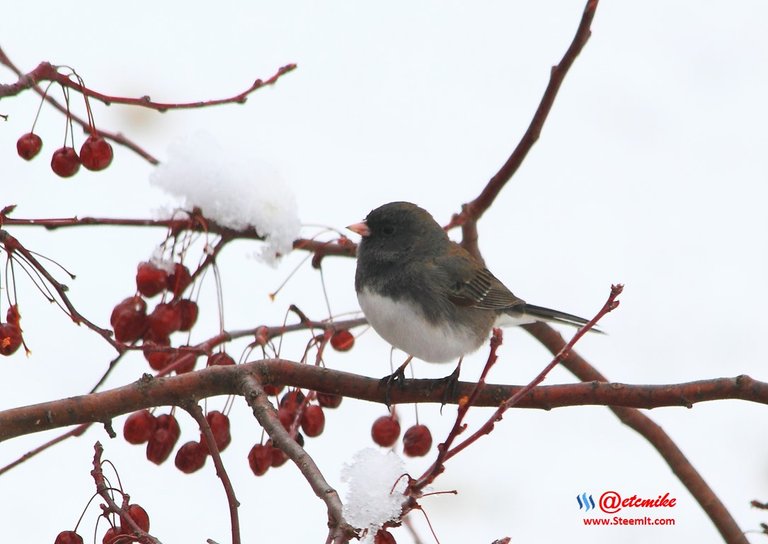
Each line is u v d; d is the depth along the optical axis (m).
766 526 7.59
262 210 6.75
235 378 5.89
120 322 6.36
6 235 5.65
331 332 6.93
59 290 5.61
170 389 5.81
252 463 6.35
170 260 6.41
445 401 6.98
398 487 5.07
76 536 5.35
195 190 6.57
